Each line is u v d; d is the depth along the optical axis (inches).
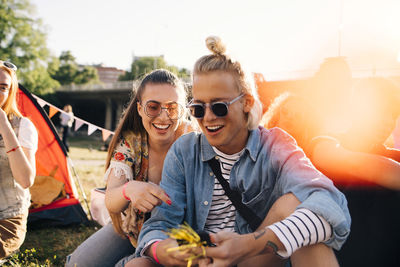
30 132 118.1
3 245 114.4
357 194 79.8
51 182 197.0
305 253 59.6
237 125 68.6
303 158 68.4
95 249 102.3
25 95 200.8
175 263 61.8
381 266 76.6
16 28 1612.9
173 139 102.7
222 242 56.2
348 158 80.5
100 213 124.7
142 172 100.5
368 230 78.1
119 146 98.0
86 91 2281.0
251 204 71.9
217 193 74.5
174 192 75.9
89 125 240.4
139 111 98.0
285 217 62.4
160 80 96.5
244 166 72.1
